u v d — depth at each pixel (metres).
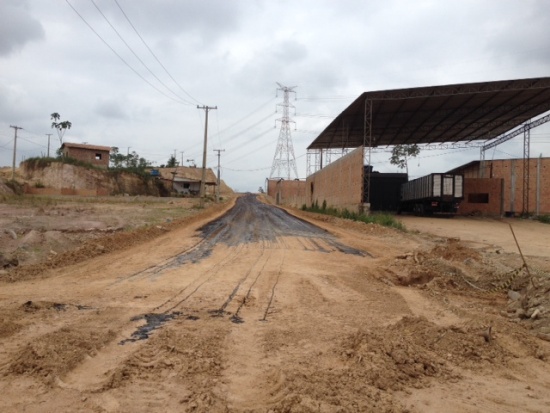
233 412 4.07
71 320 6.94
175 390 4.50
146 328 6.70
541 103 32.91
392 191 43.06
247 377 4.98
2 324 6.39
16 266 11.55
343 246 18.34
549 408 4.45
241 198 94.25
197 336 6.31
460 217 37.41
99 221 21.86
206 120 45.56
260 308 8.27
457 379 5.09
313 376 4.83
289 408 3.98
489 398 4.63
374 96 30.98
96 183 67.81
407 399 4.46
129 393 4.41
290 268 12.66
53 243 14.13
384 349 5.57
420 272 11.65
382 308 8.55
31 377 4.70
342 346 6.00
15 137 59.81
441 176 33.78
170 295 8.95
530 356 6.02
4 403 4.12
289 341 6.35
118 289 9.36
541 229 28.36
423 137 46.06
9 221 19.17
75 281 10.13
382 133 44.28
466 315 8.20
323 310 8.26
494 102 32.69
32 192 58.75
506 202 40.31
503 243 19.83
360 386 4.56
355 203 33.09
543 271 11.41
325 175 46.44
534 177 39.16
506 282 10.58
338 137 46.19
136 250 15.31
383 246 18.36
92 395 4.34
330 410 3.96
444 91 29.78
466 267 12.55
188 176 107.88
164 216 29.02
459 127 41.34
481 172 42.38
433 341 6.27
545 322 7.36
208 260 13.69
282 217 36.94
